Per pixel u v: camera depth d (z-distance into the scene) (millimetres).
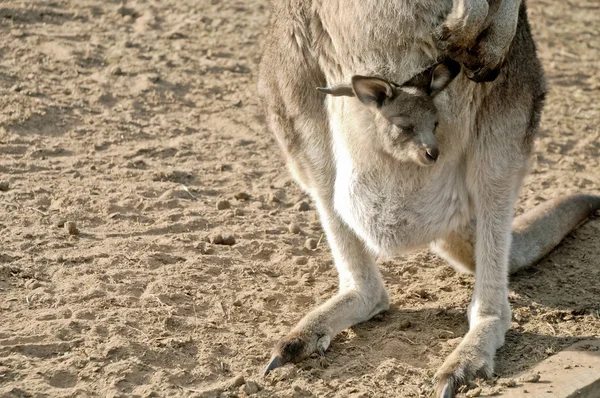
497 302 7887
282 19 8078
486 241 7902
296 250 9641
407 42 7316
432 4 7188
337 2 7496
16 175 10625
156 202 10320
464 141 7738
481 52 7246
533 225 9469
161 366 7309
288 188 11078
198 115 12711
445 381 7035
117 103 12727
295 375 7309
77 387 6938
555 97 14219
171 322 7945
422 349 7793
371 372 7383
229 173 11328
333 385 7168
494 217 7887
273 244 9680
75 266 8805
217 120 12617
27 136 11578
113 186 10617
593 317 8352
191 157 11609
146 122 12359
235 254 9414
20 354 7301
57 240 9273
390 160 7629
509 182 7852
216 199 10672
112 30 14875
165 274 8805
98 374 7102
